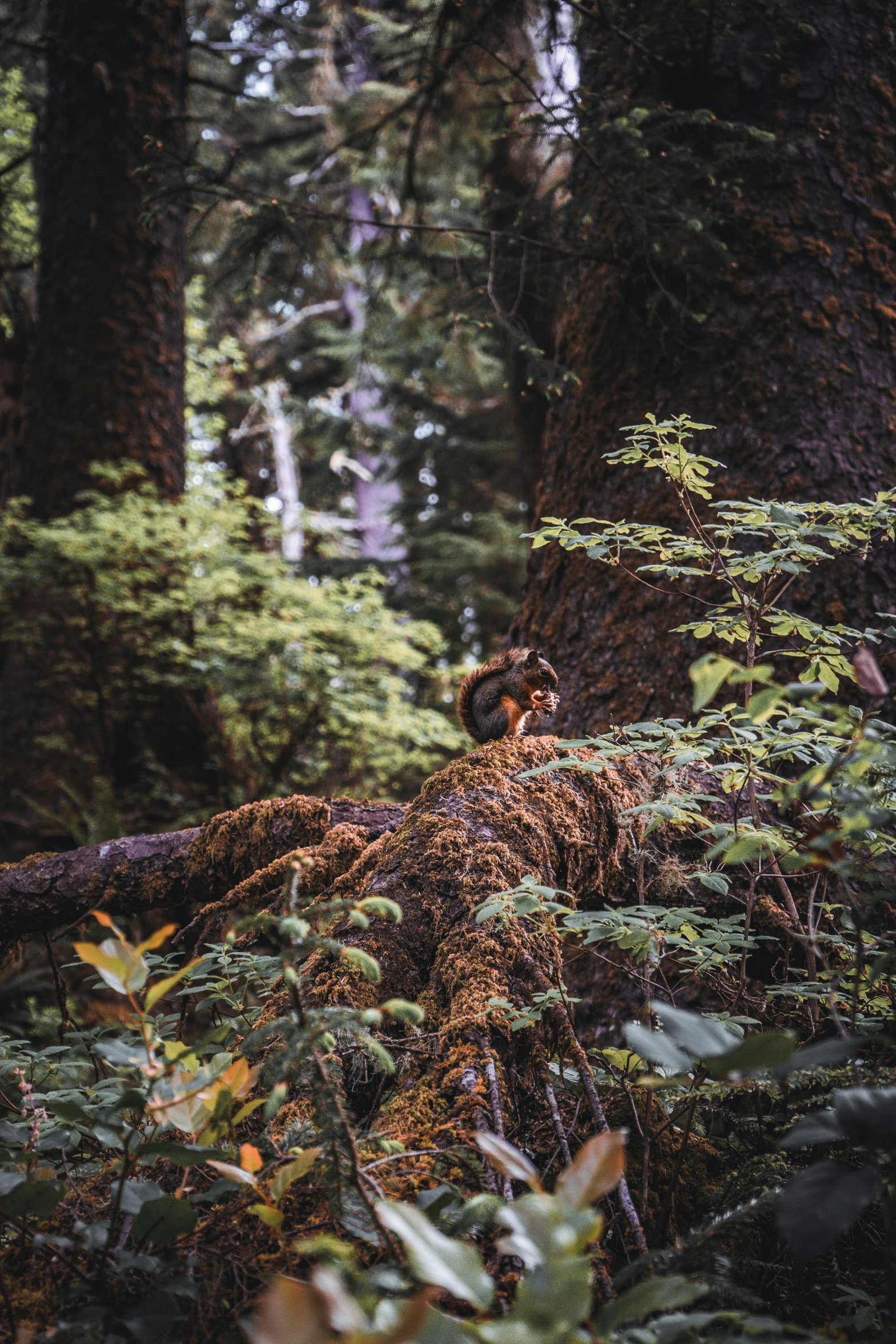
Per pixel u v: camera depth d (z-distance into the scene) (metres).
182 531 7.92
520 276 4.74
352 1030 1.56
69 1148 1.98
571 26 5.08
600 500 4.11
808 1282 1.78
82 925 3.24
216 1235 1.51
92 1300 1.37
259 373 20.38
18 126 12.91
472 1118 1.65
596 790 2.52
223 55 11.10
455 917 2.07
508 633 4.39
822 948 2.38
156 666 7.91
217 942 2.64
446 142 8.17
